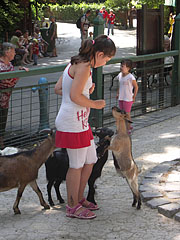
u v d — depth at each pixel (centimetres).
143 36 930
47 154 449
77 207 436
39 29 2192
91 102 404
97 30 772
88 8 3719
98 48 396
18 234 401
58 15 3997
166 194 480
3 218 441
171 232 402
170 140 731
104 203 478
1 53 651
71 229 412
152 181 521
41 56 2033
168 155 651
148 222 425
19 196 445
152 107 988
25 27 2083
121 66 762
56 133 419
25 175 439
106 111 922
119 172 466
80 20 2148
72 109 405
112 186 532
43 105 719
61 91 434
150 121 872
